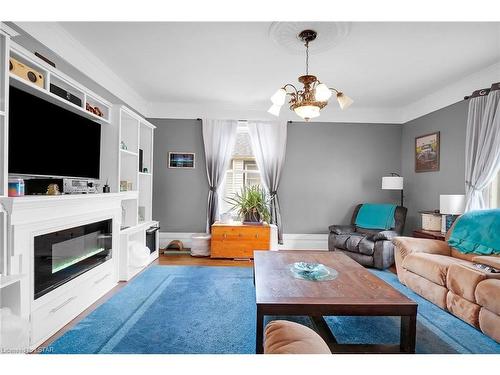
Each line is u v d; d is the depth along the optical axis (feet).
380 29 7.99
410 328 5.41
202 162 16.03
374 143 16.21
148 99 15.21
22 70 6.51
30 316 6.14
